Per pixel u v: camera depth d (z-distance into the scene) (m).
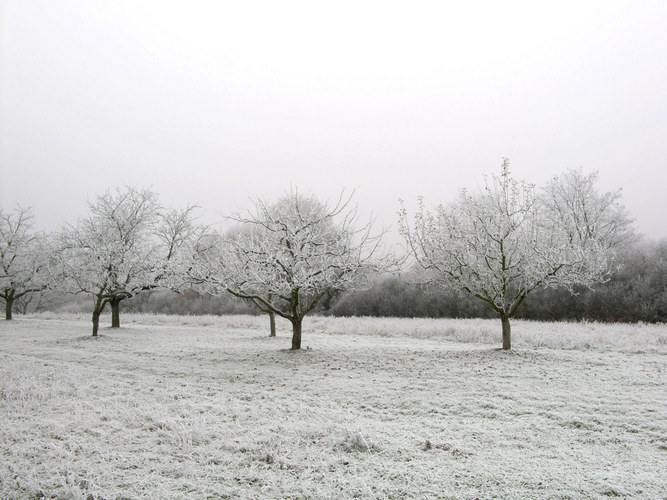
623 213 31.94
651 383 10.06
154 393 9.74
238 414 7.96
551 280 13.84
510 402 8.68
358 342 19.27
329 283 15.17
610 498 4.62
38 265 32.41
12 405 8.59
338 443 6.38
